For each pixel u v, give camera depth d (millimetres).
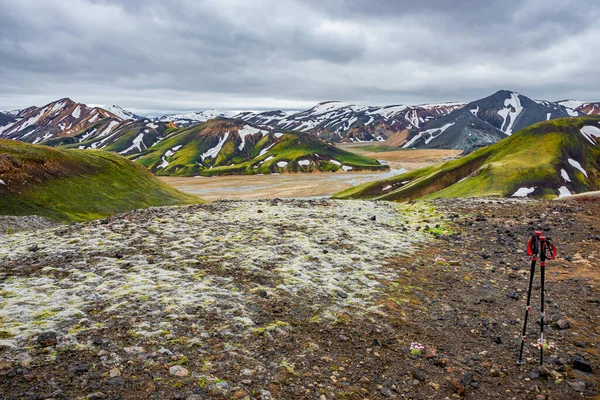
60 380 7211
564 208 26875
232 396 7301
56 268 13328
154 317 9984
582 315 11875
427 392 8273
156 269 13539
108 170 106875
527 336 10719
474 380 8734
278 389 7758
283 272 14086
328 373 8570
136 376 7578
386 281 14141
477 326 11281
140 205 97250
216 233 18922
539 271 15750
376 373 8797
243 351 8922
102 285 11812
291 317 10875
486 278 15102
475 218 25047
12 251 15547
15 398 6559
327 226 21562
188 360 8281
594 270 15562
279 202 29875
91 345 8492
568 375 8867
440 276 15141
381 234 20703
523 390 8406
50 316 9641
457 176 165875
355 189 181750
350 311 11586
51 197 81438
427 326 11164
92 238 17422
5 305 10109
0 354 7781
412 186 163875
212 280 12859
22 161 86062
